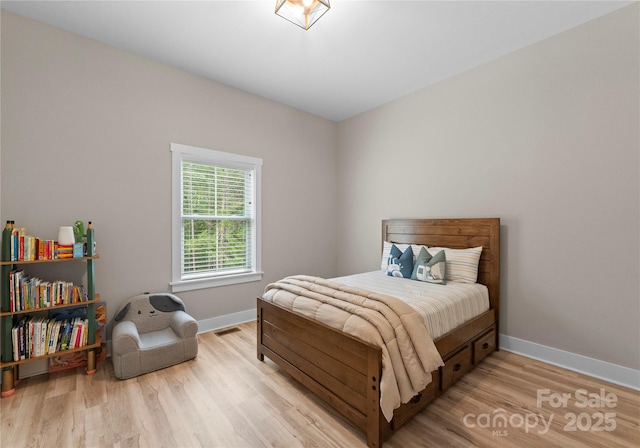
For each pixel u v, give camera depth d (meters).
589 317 2.33
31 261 2.08
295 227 4.05
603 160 2.25
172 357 2.43
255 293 3.64
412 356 1.66
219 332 3.22
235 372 2.35
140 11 2.20
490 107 2.88
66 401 1.94
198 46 2.64
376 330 1.64
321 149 4.36
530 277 2.63
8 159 2.21
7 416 1.78
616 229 2.21
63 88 2.42
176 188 3.01
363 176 4.19
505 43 2.59
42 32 2.33
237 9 2.17
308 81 3.29
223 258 3.42
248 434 1.65
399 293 2.33
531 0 2.07
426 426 1.71
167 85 2.95
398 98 3.72
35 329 2.11
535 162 2.59
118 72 2.67
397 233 3.66
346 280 2.90
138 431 1.67
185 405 1.91
